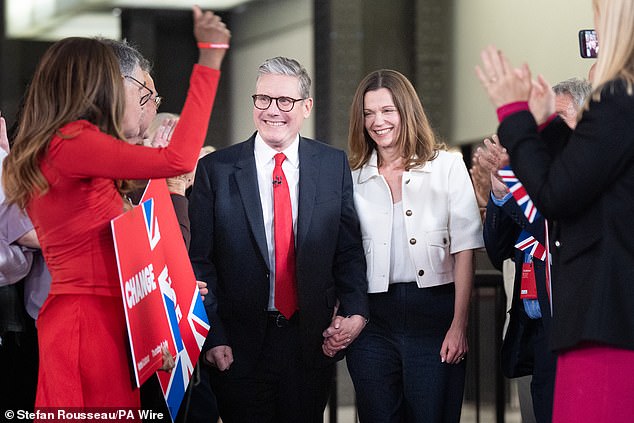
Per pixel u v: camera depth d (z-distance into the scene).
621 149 2.26
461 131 9.20
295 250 3.50
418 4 9.17
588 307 2.30
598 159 2.26
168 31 14.56
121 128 2.73
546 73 7.69
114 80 2.69
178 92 14.63
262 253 3.46
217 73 2.64
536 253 3.22
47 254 2.70
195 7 2.62
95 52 2.68
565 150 2.32
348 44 9.00
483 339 6.44
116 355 2.68
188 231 3.50
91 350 2.64
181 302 3.00
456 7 9.12
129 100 3.05
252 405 3.53
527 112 2.42
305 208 3.48
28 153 2.60
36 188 2.61
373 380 3.55
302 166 3.52
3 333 3.10
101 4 13.84
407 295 3.54
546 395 3.33
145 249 2.76
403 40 9.20
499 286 4.57
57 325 2.66
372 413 3.55
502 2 8.37
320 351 3.51
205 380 4.02
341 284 3.54
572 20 7.20
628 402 2.28
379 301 3.57
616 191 2.31
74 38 2.71
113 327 2.68
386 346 3.56
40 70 2.68
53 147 2.60
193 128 2.60
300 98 3.51
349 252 3.56
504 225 3.41
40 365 2.72
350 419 7.43
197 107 2.61
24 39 14.01
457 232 3.55
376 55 9.10
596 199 2.33
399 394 3.59
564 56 7.35
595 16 2.40
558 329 2.38
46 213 2.65
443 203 3.57
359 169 3.65
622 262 2.29
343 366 8.16
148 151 2.58
